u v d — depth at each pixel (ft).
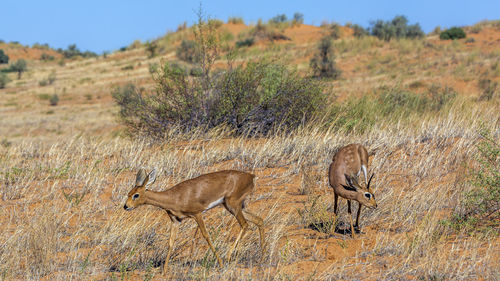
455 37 213.05
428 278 25.36
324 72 166.81
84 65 281.95
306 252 30.50
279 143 55.21
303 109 61.62
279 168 49.52
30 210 40.93
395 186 42.14
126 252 32.12
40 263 29.66
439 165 46.14
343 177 33.01
